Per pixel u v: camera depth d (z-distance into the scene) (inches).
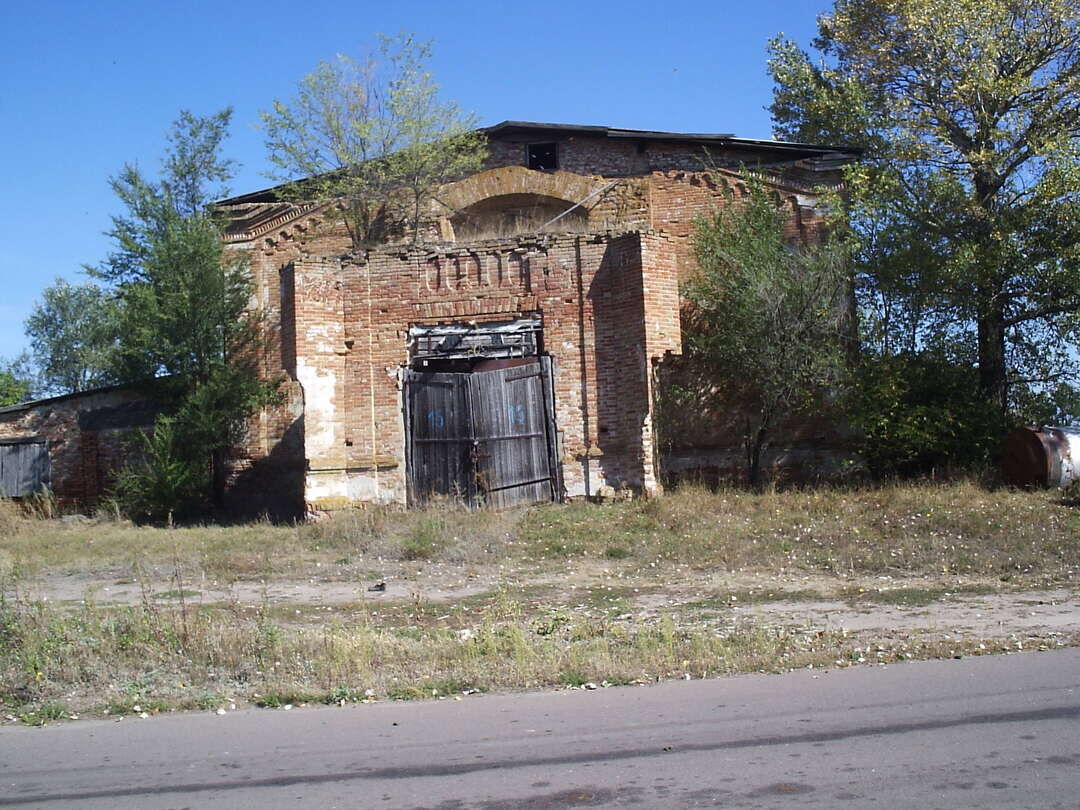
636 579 562.3
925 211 871.7
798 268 802.8
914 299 847.7
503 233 973.2
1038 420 877.8
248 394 928.9
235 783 252.2
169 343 938.1
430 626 450.9
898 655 359.6
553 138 1001.5
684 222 945.5
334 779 252.2
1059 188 821.9
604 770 250.8
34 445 1008.2
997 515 641.0
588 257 778.8
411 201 1008.2
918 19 1017.5
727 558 590.9
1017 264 835.4
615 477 759.7
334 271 809.5
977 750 255.0
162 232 983.0
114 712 325.1
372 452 794.8
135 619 411.5
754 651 370.9
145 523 891.4
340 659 367.6
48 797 247.4
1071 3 973.8
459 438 786.2
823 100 1157.7
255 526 788.6
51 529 855.7
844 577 543.5
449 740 280.4
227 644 388.2
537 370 781.9
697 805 225.9
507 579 575.5
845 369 794.8
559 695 325.4
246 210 1037.8
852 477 820.6
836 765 248.2
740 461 834.8
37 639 387.5
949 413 806.5
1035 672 328.5
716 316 817.5
